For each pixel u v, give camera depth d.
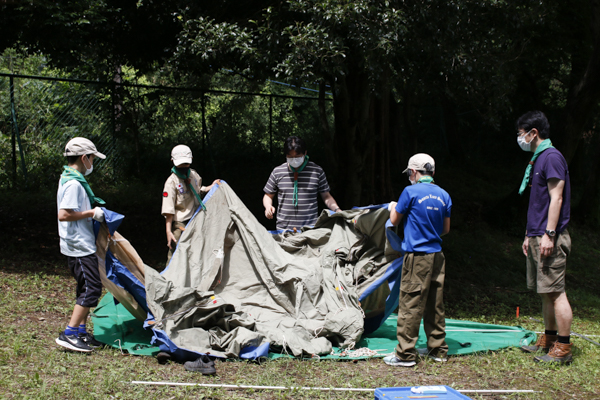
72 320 4.31
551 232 4.56
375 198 10.98
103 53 9.88
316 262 5.34
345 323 4.78
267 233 5.48
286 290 5.16
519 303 7.89
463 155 19.25
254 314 4.99
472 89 8.60
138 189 12.98
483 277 9.70
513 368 4.44
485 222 13.71
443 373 4.28
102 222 4.39
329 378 4.06
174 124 15.73
